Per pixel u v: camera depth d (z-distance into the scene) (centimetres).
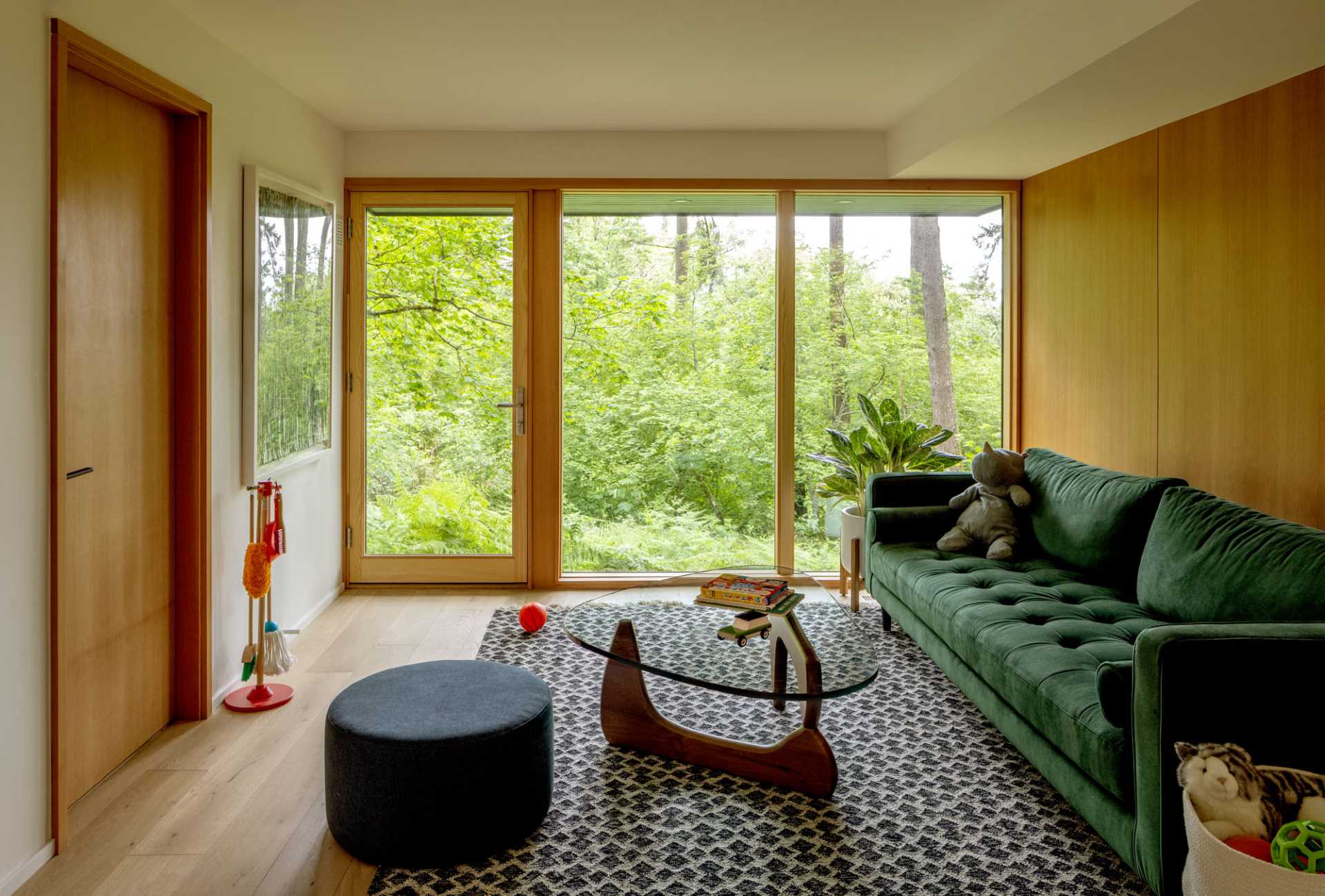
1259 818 172
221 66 335
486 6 306
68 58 246
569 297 503
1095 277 413
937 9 311
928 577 351
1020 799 259
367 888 214
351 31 327
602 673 368
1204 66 284
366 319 489
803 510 510
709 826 244
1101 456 409
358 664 378
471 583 502
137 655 292
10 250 214
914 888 213
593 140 480
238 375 350
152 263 299
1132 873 219
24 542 220
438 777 221
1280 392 298
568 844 234
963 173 470
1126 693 204
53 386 229
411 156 480
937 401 506
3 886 210
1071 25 292
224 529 338
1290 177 294
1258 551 253
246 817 249
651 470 511
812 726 262
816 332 504
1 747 210
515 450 497
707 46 348
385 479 496
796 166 482
